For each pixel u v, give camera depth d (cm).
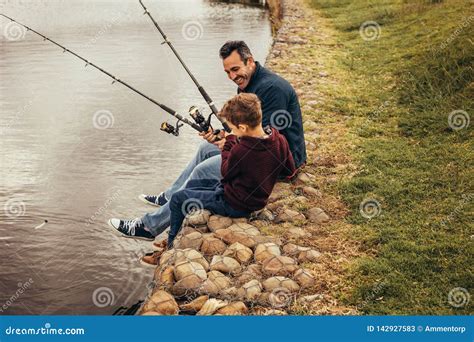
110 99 886
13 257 461
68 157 664
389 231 405
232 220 416
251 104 386
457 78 680
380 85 767
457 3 1077
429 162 512
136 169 631
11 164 645
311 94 736
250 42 1318
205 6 2044
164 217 445
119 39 1370
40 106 856
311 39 1130
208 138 435
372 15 1276
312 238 408
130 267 446
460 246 377
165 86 947
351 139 586
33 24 1609
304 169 512
